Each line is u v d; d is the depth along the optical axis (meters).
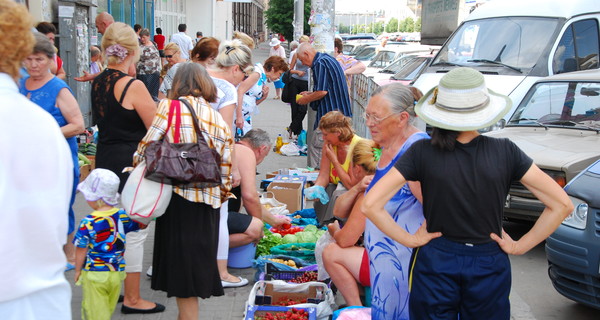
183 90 4.06
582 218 4.66
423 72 11.06
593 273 4.54
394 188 3.06
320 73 8.16
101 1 18.00
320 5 10.37
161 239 4.04
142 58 13.73
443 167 2.97
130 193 3.78
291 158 11.65
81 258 4.05
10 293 2.09
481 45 10.72
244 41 8.53
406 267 3.71
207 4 35.12
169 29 31.12
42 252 2.16
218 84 5.39
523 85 9.53
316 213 6.73
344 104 8.30
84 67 11.73
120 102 4.67
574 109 7.46
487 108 2.98
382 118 3.64
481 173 2.94
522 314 5.14
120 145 4.76
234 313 4.85
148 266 5.77
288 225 6.26
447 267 3.00
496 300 3.03
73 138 5.07
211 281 4.09
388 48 21.33
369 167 4.75
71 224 5.39
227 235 5.30
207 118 3.96
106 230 4.05
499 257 3.02
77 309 4.78
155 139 3.83
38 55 4.71
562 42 9.96
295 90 12.48
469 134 3.02
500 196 2.98
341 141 5.96
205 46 6.24
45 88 4.83
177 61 10.08
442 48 11.34
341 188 6.22
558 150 6.54
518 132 7.48
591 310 5.27
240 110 7.98
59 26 10.94
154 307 4.75
